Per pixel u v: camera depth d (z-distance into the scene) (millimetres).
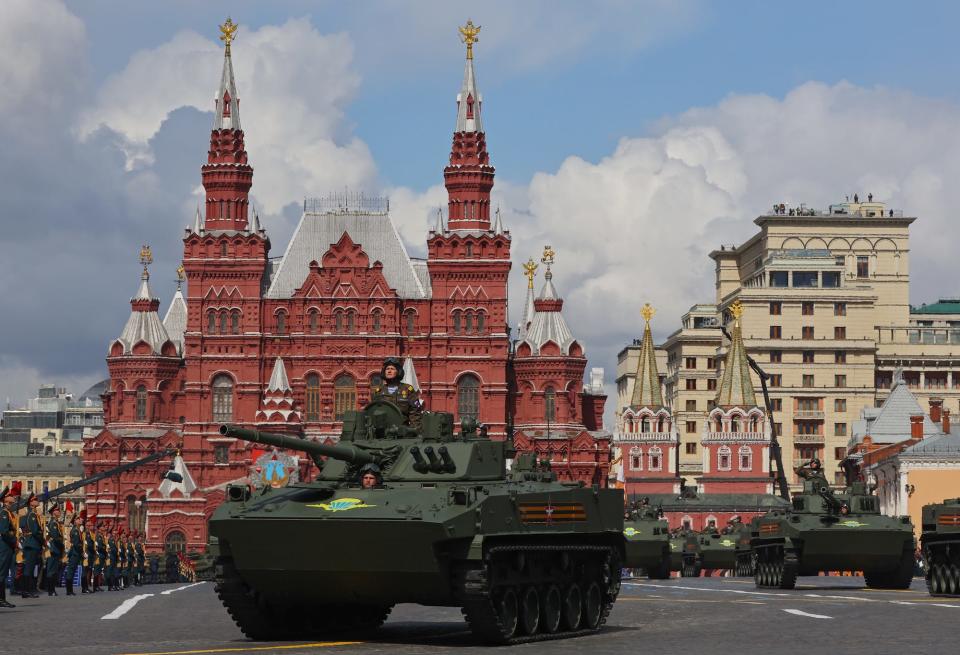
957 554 49344
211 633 33312
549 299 161875
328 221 163750
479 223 158125
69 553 55375
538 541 32188
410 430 34812
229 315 157250
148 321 161375
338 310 157125
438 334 157000
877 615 38250
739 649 28922
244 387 156250
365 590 31578
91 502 156875
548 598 32656
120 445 157250
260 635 32500
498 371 156750
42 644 29953
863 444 164625
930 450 121500
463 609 30344
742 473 184250
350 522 30000
